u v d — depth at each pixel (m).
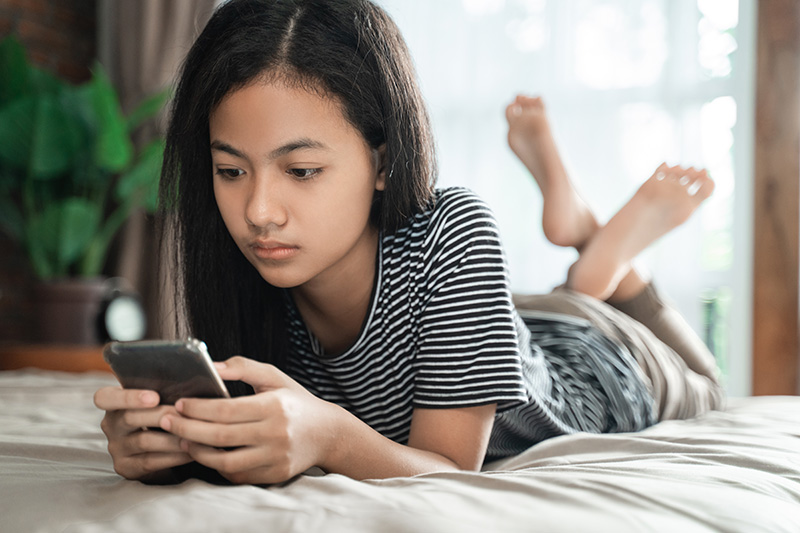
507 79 3.08
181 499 0.52
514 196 3.06
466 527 0.45
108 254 3.53
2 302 3.33
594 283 1.54
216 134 0.69
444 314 0.80
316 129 0.68
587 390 1.15
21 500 0.56
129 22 3.55
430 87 3.17
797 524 0.54
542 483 0.54
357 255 0.82
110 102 2.95
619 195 2.91
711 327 2.81
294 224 0.69
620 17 2.93
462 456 0.77
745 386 2.70
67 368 2.61
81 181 3.18
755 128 2.65
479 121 3.12
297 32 0.69
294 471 0.59
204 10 3.05
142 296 3.40
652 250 2.83
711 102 2.81
